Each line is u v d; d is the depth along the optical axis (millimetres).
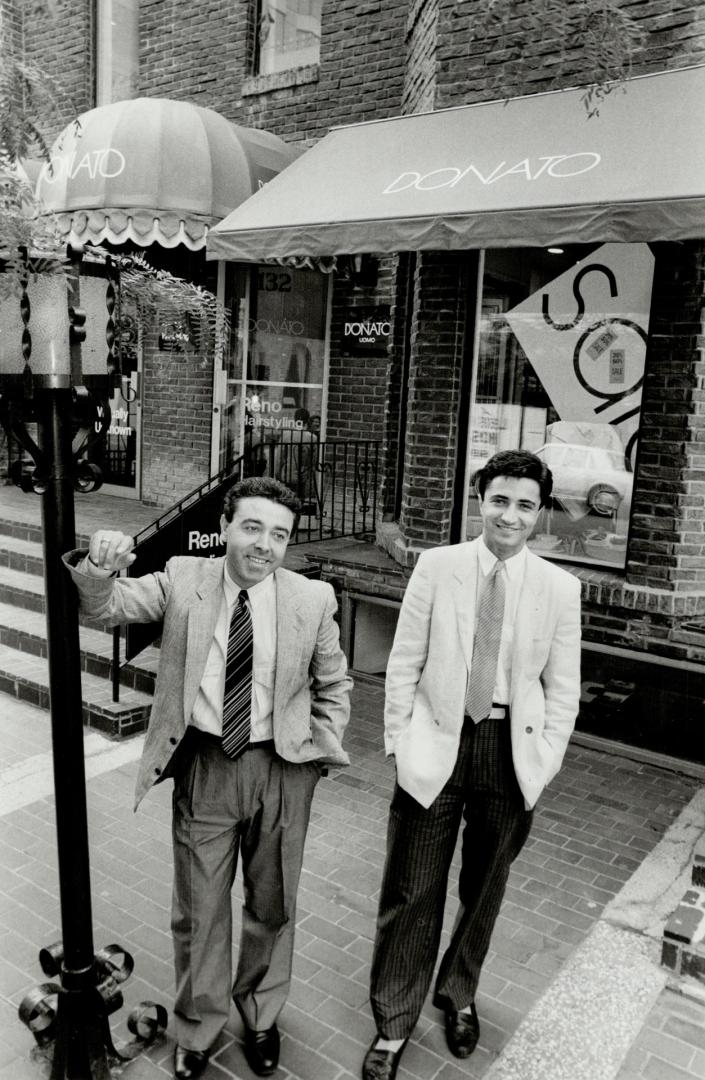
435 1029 2980
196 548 5512
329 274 8094
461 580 2600
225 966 2689
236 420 8734
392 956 2734
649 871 3977
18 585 7055
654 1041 2977
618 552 5359
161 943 3383
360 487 8195
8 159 2268
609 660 5406
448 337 5746
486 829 2672
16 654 6383
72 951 2619
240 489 2547
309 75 8039
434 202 4809
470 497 5941
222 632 2580
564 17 2574
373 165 5559
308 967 3277
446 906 3711
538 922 3596
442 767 2545
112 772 4824
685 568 4969
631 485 5266
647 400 4965
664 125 4555
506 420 5750
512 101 5344
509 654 2566
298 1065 2799
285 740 2588
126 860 3959
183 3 8867
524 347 5617
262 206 5730
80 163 6988
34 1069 2764
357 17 7688
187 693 2535
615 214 4137
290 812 2650
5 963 3244
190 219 6828
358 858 4047
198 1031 2682
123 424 9664
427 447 5918
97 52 9539
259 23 8562
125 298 3438
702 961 3234
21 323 2369
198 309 3732
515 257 5562
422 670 2721
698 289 4734
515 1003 3123
